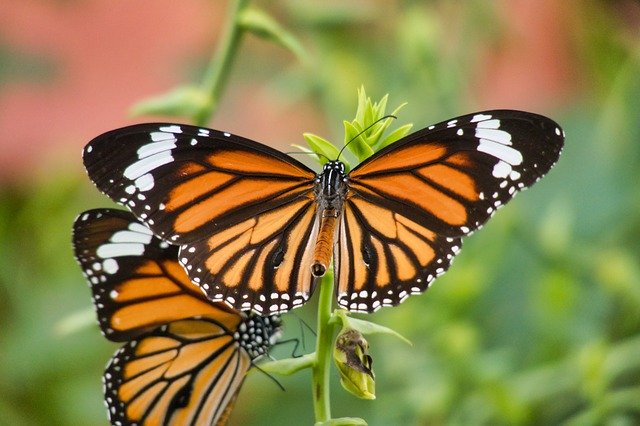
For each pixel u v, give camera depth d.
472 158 0.88
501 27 1.04
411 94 1.01
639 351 0.97
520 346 1.02
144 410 0.93
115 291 0.92
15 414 1.05
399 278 0.88
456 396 0.98
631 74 1.04
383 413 0.99
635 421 0.99
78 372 1.05
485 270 1.00
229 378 0.93
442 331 0.98
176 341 0.93
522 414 0.98
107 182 0.88
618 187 1.04
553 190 1.05
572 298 0.99
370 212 0.89
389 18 1.04
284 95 1.03
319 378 0.88
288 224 0.89
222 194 0.89
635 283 0.99
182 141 0.89
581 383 0.97
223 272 0.89
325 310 0.88
